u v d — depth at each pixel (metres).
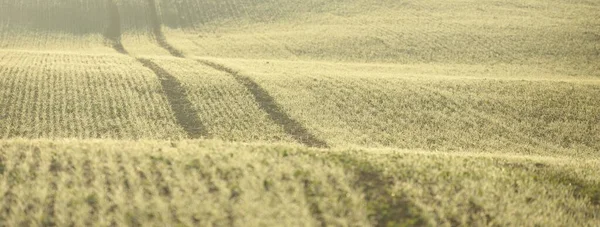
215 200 22.62
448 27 131.75
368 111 65.12
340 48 118.31
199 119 59.56
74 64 84.88
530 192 26.66
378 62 109.62
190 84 72.38
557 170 31.98
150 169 25.94
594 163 37.25
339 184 24.98
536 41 120.25
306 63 99.56
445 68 102.12
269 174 25.69
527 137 59.34
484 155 37.50
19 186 23.12
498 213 23.62
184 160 27.09
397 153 33.28
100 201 22.11
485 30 128.38
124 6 153.75
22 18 143.88
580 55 112.50
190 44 124.44
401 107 67.06
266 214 21.36
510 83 79.00
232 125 58.06
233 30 137.88
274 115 62.22
